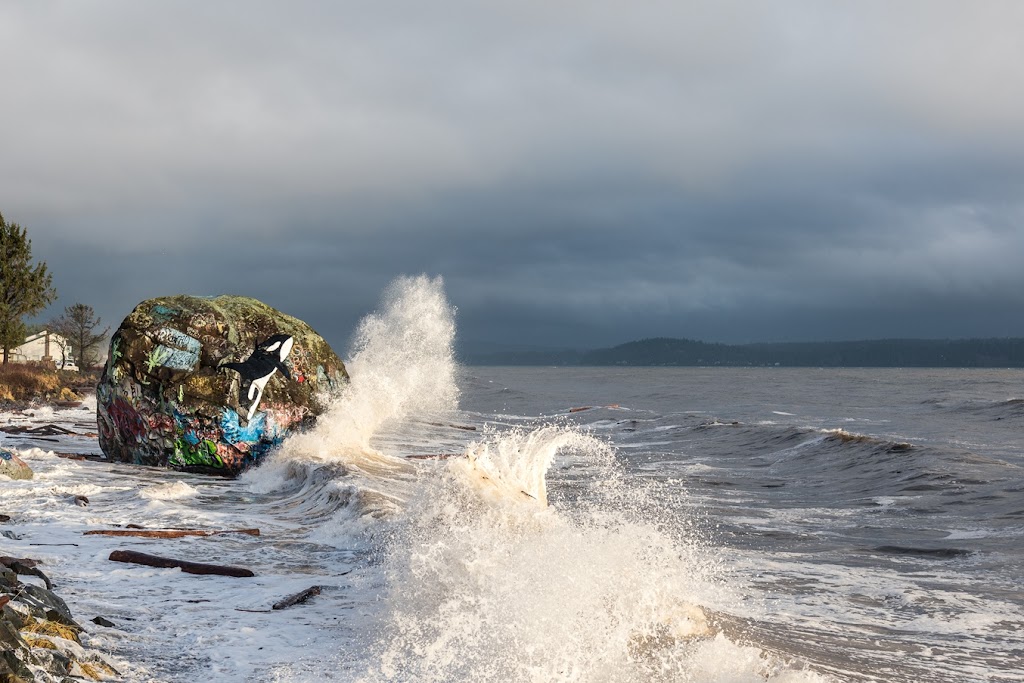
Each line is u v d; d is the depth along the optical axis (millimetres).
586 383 97438
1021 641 6215
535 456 10180
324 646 5438
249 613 6203
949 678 5297
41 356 65562
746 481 16375
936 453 17531
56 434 20906
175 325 14883
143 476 13633
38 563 7391
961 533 10836
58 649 4668
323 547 8742
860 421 36594
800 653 5551
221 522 10039
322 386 15797
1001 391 71250
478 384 77625
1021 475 15094
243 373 14891
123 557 7641
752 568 8742
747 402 54844
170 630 5691
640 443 24500
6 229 48219
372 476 13094
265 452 14883
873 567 8875
